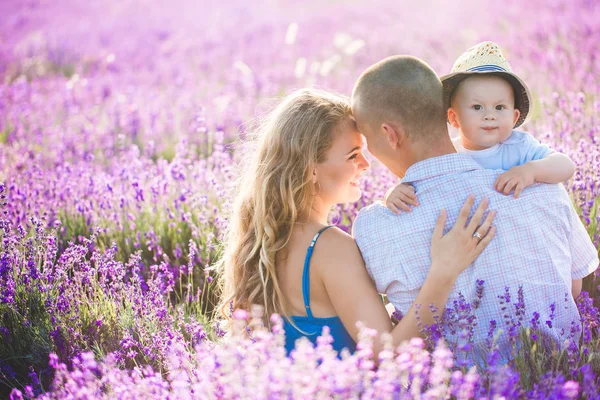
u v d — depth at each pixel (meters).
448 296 2.37
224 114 7.07
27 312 3.01
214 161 4.94
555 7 9.85
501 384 1.92
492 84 2.46
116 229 4.24
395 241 2.40
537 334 2.33
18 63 11.61
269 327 2.61
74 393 2.26
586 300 2.59
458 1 12.63
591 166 3.66
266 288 2.63
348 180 2.68
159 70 10.48
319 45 11.16
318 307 2.57
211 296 3.59
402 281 2.42
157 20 15.27
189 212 4.11
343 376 1.91
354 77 8.69
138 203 4.40
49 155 6.16
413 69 2.39
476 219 2.31
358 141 2.66
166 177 4.46
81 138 6.61
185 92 8.65
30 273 3.13
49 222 4.29
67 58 12.01
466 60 2.53
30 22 16.14
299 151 2.58
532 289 2.36
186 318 3.24
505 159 2.52
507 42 8.76
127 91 8.94
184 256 3.97
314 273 2.53
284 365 1.94
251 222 2.79
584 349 2.31
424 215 2.38
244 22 13.91
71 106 8.37
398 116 2.38
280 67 9.98
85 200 4.50
